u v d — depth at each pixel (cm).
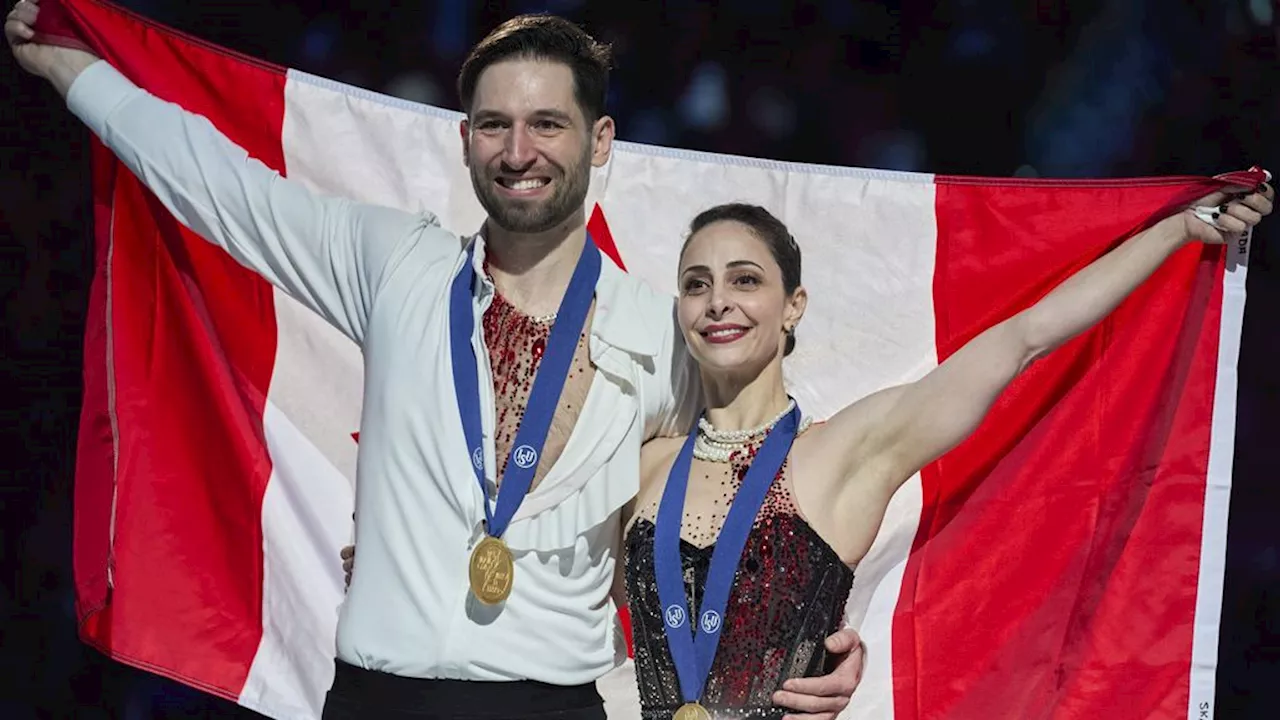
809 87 1814
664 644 933
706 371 966
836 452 946
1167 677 1115
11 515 1605
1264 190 1039
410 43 1786
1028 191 1159
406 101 1198
